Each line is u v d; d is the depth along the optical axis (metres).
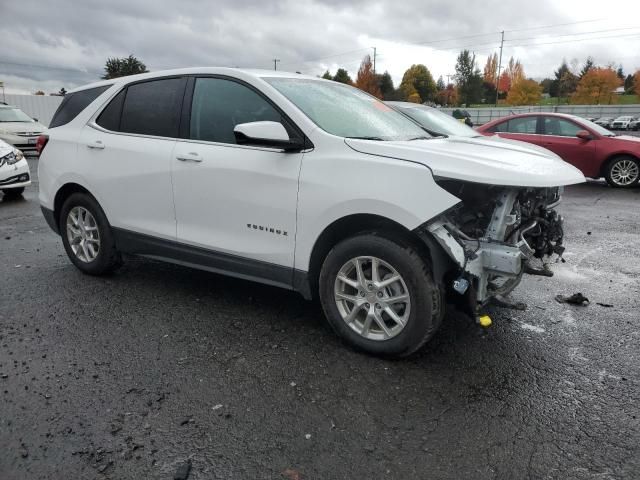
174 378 3.19
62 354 3.49
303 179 3.47
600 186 12.01
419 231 3.12
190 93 4.18
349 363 3.39
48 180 5.10
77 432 2.66
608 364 3.41
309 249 3.54
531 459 2.48
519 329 3.95
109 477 2.35
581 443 2.59
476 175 3.03
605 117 59.69
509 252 3.15
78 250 5.10
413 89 92.25
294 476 2.37
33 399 2.94
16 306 4.32
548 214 4.02
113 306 4.32
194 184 4.02
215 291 4.69
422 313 3.20
